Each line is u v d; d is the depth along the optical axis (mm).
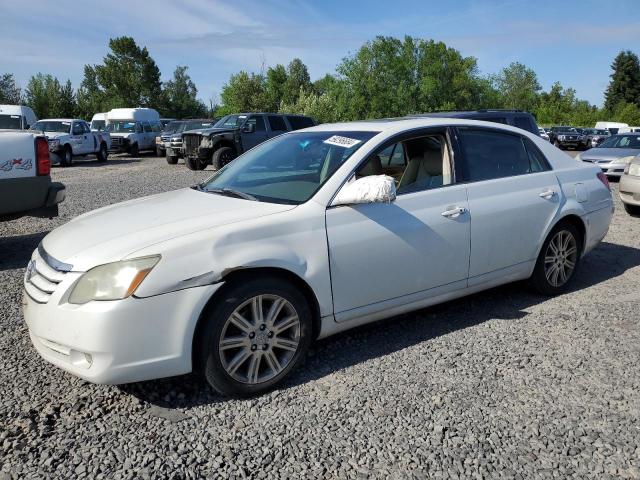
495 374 3443
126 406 3111
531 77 97875
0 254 6504
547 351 3768
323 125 4629
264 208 3424
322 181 3582
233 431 2863
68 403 3133
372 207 3625
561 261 4840
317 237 3381
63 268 3012
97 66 66438
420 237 3799
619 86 108688
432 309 4609
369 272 3598
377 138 3857
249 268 3150
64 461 2605
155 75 67625
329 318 3490
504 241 4324
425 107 67250
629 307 4617
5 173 5637
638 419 2943
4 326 4234
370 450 2693
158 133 29141
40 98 57031
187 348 3008
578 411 3016
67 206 10094
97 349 2842
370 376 3441
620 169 14719
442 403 3107
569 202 4754
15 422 2926
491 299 4828
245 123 17719
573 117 86688
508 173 4469
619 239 7328
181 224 3219
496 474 2512
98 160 23938
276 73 70500
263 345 3221
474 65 70938
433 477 2498
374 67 65812
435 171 4098
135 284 2867
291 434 2832
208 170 18391
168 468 2555
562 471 2529
